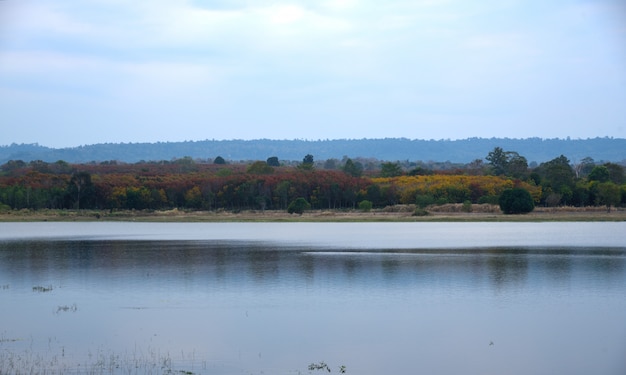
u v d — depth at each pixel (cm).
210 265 6438
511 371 3022
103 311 4238
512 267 6109
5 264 6638
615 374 2972
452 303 4403
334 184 16725
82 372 3005
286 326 3809
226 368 3066
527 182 16775
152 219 15062
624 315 4022
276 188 16662
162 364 3117
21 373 2984
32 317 4069
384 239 9462
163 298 4666
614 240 8956
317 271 5941
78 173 17150
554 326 3769
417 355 3250
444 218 13825
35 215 15812
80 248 8362
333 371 3022
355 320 3941
